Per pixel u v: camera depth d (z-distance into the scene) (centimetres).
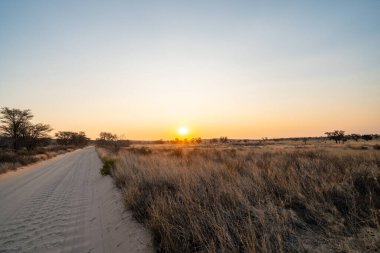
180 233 443
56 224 674
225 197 589
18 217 751
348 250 323
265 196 543
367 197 522
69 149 7631
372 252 322
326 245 355
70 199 994
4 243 549
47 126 5509
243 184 679
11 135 4912
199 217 467
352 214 425
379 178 637
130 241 497
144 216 589
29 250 508
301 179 676
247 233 377
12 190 1209
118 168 1347
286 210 489
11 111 4822
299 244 361
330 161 1071
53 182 1454
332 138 6975
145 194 750
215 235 408
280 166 994
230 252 358
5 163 2369
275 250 354
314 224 435
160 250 421
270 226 420
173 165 1188
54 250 504
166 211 518
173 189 779
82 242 542
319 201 518
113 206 786
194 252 390
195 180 768
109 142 8475
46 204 911
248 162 1253
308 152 1784
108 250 490
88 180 1525
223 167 1040
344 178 642
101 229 617
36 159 3195
